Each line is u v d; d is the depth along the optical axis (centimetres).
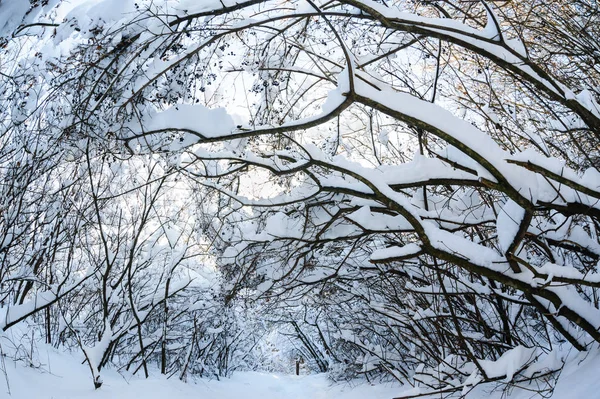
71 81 452
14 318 601
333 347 1198
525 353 464
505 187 369
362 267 669
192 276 990
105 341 646
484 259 409
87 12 435
